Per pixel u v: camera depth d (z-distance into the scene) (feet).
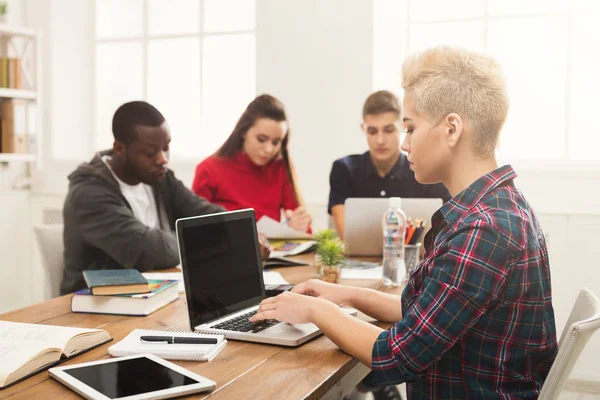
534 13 10.72
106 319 4.91
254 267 5.21
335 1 11.59
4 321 4.48
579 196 10.39
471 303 3.44
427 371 3.81
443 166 3.91
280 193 10.38
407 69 3.99
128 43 13.47
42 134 13.70
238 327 4.48
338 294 4.86
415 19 11.41
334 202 9.91
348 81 11.61
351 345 3.87
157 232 7.22
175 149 13.33
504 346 3.64
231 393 3.35
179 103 13.23
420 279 3.93
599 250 10.15
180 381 3.39
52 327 4.13
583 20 10.46
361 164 9.90
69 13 13.62
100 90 13.76
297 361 3.90
